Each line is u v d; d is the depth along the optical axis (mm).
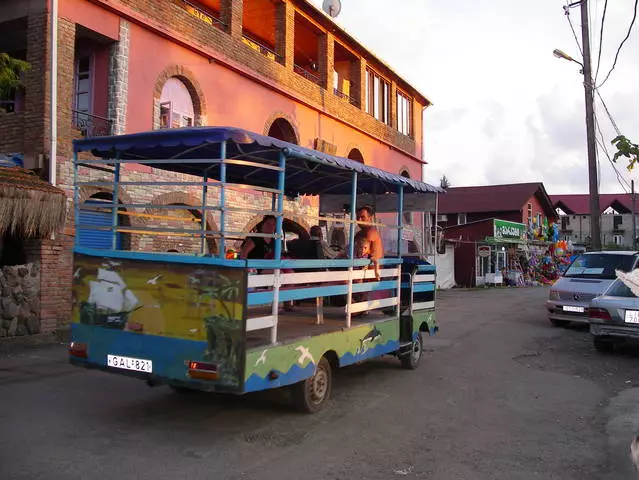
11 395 6777
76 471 4512
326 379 6555
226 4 15695
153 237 12938
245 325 5055
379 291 7871
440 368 9102
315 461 4879
